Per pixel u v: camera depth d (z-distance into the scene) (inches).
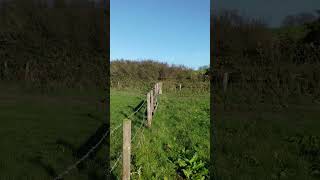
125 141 256.4
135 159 351.9
